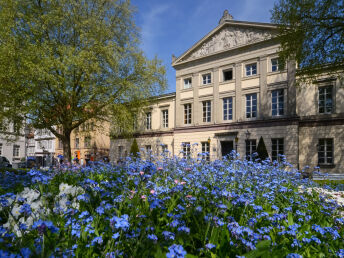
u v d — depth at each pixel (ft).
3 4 47.93
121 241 6.81
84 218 7.93
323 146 61.98
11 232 6.97
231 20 76.48
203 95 82.58
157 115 96.32
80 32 53.98
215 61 80.64
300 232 9.29
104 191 10.52
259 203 12.75
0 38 46.70
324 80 62.08
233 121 74.64
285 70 65.77
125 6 61.93
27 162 76.79
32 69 43.34
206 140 79.30
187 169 16.75
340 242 8.94
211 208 10.00
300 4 45.88
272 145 66.39
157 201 9.03
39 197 9.69
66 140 58.70
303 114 65.16
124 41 62.59
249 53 73.05
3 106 48.01
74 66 50.21
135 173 12.46
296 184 22.39
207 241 7.55
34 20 49.73
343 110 59.52
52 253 5.58
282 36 51.13
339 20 45.32
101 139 117.70
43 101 50.62
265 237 7.97
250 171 18.04
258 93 70.08
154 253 6.12
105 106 59.11
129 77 62.49
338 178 40.70
